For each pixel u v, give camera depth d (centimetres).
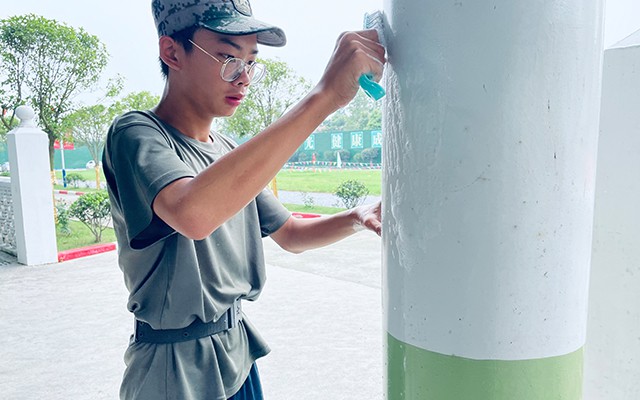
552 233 84
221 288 128
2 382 300
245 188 94
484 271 84
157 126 119
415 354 93
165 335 123
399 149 91
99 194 838
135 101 1089
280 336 367
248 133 985
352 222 141
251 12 129
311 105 92
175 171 103
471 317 85
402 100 89
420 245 89
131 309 125
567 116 82
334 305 437
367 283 510
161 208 100
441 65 82
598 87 87
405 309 94
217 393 125
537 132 80
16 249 654
